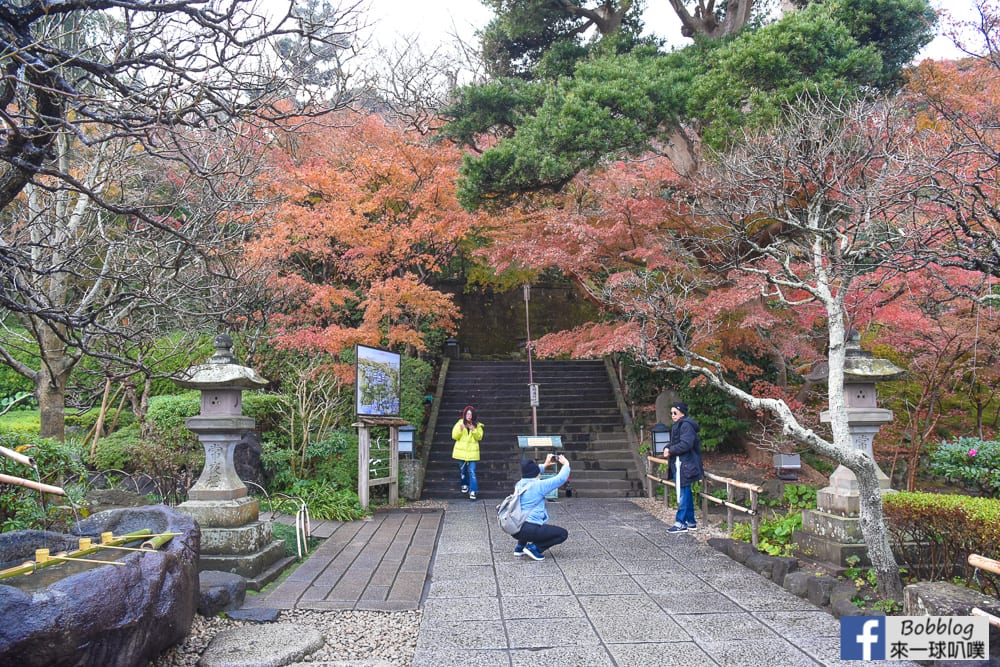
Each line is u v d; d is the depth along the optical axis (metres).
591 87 9.38
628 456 12.88
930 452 9.02
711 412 11.62
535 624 4.75
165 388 12.30
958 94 7.27
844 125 6.46
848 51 8.94
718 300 8.20
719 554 6.91
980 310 7.35
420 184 13.12
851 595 4.93
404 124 15.58
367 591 5.62
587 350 9.80
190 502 6.27
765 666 3.95
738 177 6.70
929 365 8.83
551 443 10.56
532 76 15.30
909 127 5.88
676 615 4.91
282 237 10.62
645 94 9.22
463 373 17.34
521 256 9.94
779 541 6.75
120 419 11.53
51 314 4.56
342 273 13.85
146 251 7.50
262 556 6.06
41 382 7.46
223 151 6.54
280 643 4.24
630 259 9.89
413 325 15.66
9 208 8.47
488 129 12.26
